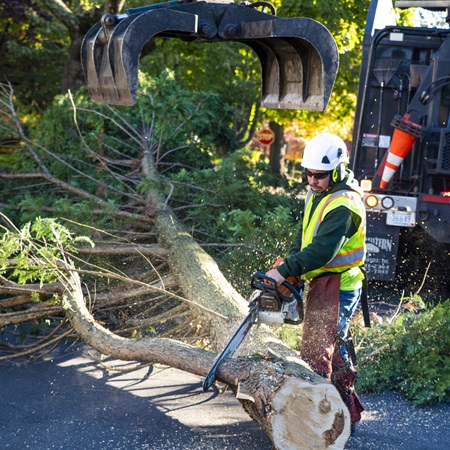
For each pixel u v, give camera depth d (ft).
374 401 15.23
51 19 61.87
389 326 16.92
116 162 26.04
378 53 25.77
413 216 24.36
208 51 51.57
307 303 12.73
